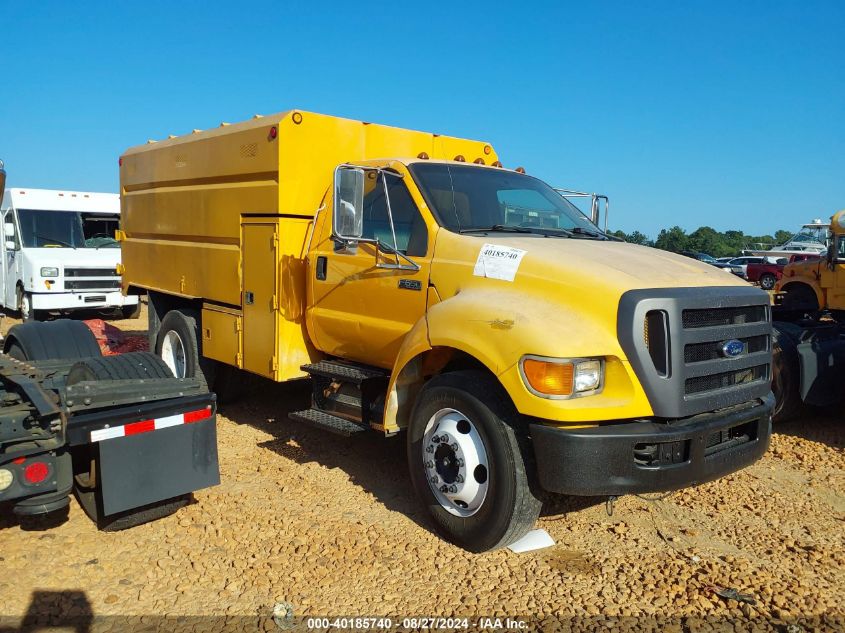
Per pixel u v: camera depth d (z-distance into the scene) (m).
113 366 4.83
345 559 4.21
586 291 4.00
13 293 15.52
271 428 6.95
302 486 5.38
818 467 5.96
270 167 5.89
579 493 3.77
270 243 5.95
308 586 3.90
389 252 5.07
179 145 7.38
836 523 4.86
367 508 4.99
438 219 4.96
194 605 3.69
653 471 3.84
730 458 4.21
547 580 4.00
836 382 6.80
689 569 4.15
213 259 6.86
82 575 3.97
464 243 4.68
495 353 4.00
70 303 14.70
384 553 4.30
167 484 4.34
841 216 8.24
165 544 4.38
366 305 5.28
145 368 4.90
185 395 4.52
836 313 8.43
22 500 4.00
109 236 15.95
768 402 4.51
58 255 14.56
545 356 3.77
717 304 4.11
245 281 6.32
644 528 4.75
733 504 5.16
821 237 25.16
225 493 5.23
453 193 5.23
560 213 5.76
